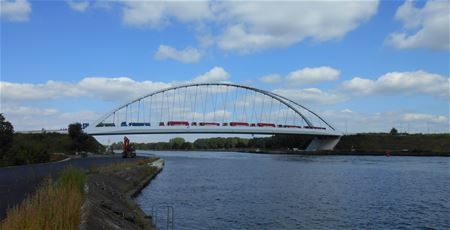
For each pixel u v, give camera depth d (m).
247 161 133.00
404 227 29.47
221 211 35.59
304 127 193.38
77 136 131.50
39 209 14.95
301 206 38.31
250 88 178.25
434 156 165.00
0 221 16.61
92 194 28.03
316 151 199.12
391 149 189.00
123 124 154.88
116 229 20.75
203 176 73.25
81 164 69.06
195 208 37.19
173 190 51.22
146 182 58.25
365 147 195.75
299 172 81.88
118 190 39.81
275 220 31.75
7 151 73.50
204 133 162.00
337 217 32.97
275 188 53.38
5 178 39.44
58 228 14.69
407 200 42.19
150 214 33.50
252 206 38.31
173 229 28.23
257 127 170.25
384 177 69.38
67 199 18.17
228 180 65.12
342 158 152.00
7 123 81.50
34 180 36.88
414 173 77.50
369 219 32.16
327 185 56.78
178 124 158.75
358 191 49.78
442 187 54.06
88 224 17.48
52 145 130.25
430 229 28.89
